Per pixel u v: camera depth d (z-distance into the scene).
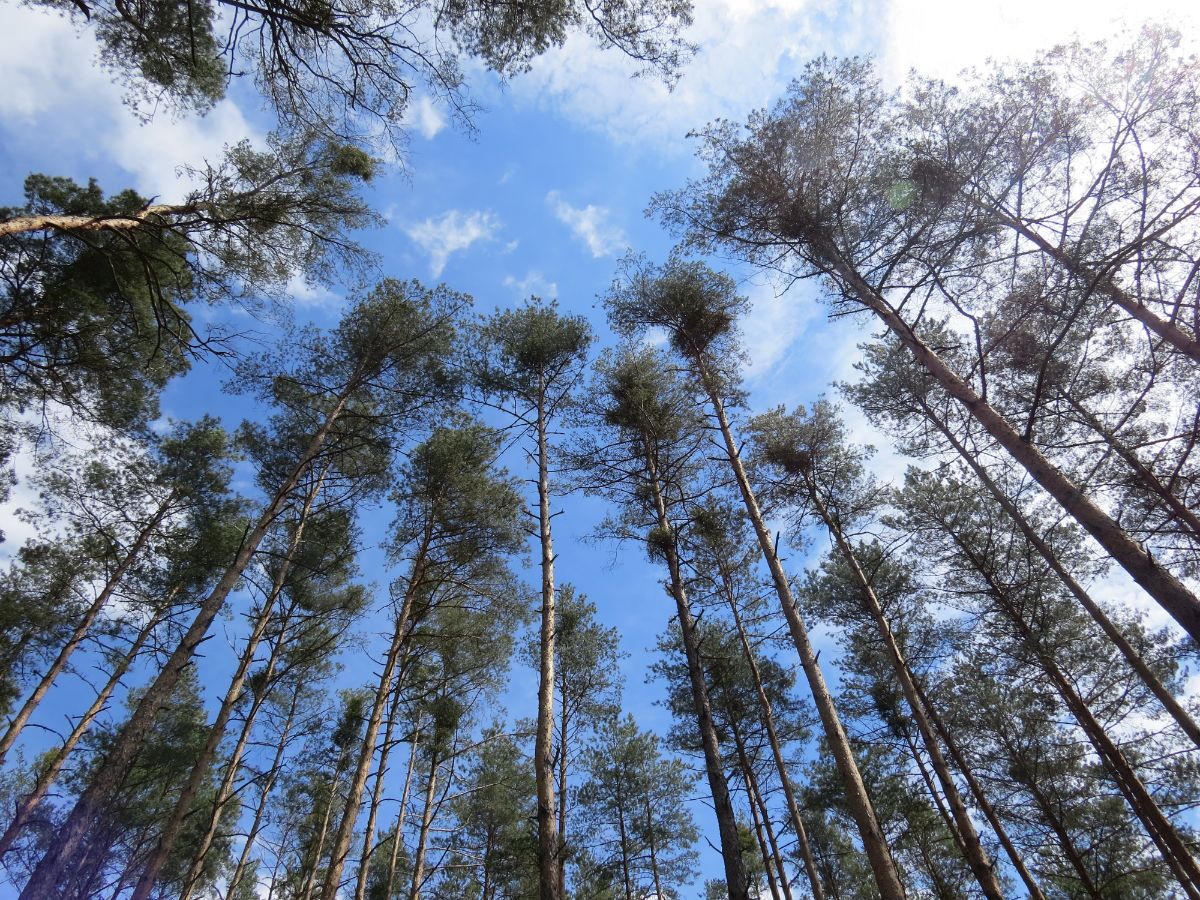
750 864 18.91
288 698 16.94
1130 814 11.64
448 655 15.16
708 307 13.28
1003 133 7.93
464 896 17.30
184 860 16.36
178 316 7.90
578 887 17.00
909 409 13.66
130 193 9.07
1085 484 7.09
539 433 13.69
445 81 7.10
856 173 9.02
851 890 18.81
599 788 18.11
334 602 15.69
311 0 6.16
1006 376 11.26
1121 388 10.36
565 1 6.97
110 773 7.41
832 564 15.28
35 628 12.65
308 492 13.10
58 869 6.86
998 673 12.95
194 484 14.69
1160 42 7.46
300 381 12.08
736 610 15.61
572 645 16.88
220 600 8.94
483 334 14.20
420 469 13.55
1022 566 12.66
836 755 8.05
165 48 7.01
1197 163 6.64
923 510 13.80
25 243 8.41
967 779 12.30
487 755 17.69
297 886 17.25
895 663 11.50
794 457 13.44
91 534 13.60
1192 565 9.20
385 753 11.11
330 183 9.34
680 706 16.81
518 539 14.05
